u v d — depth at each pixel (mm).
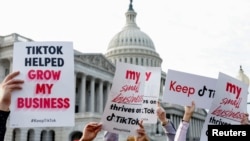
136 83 12125
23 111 10117
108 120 11938
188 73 14297
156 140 112000
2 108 5875
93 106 115750
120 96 12031
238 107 14492
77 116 88938
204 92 14312
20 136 86438
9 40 92438
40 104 10219
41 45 10430
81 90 112125
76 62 108750
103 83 125750
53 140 94188
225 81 14297
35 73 10320
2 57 92812
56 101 10297
